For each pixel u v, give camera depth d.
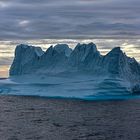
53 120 90.56
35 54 155.62
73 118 94.62
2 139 66.00
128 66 146.88
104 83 135.75
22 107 122.12
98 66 142.00
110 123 85.44
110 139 66.31
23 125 82.00
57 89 142.12
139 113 105.56
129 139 66.38
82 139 66.19
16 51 161.25
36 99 148.38
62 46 154.50
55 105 126.81
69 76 144.88
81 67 144.62
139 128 78.06
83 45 148.12
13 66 161.62
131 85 143.38
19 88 149.12
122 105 126.50
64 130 75.38
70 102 135.75
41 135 69.88
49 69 151.50
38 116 98.62
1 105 128.00
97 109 115.19
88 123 85.31
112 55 140.00
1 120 89.81
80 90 137.88
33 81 150.62
